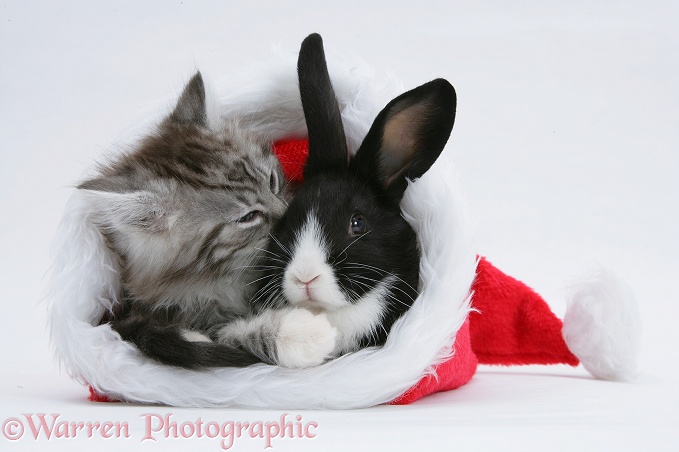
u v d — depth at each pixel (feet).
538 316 3.19
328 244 2.68
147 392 2.66
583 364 3.19
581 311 3.14
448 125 2.79
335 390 2.64
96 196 2.72
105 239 2.81
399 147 2.81
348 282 2.67
